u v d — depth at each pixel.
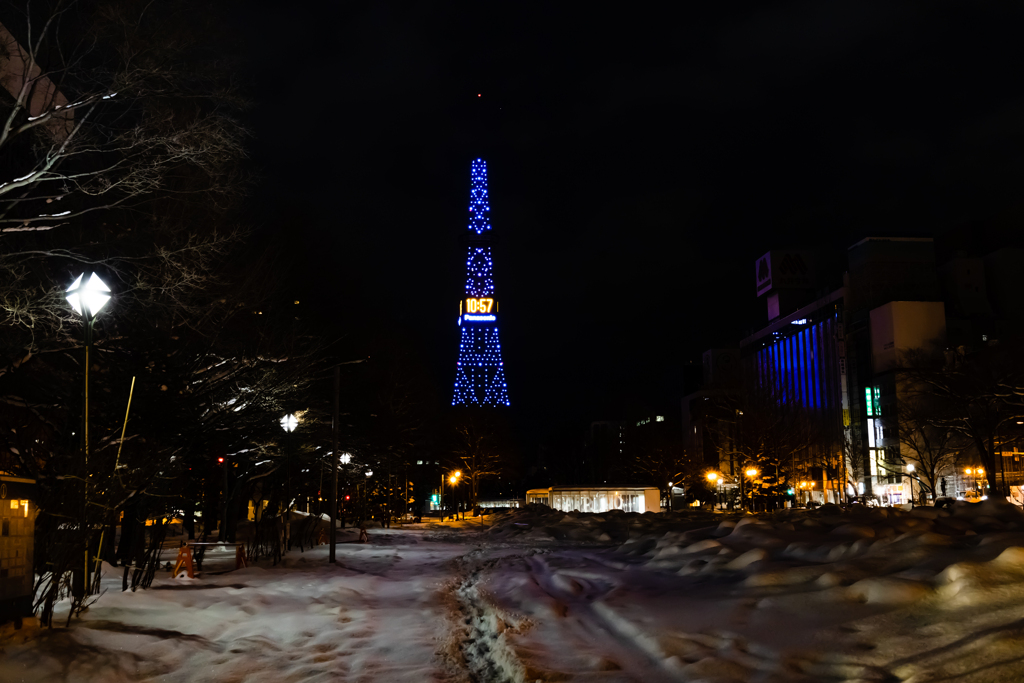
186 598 14.50
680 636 9.80
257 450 32.00
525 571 19.31
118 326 20.95
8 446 17.78
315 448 37.00
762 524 18.47
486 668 9.64
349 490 59.53
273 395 27.34
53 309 18.34
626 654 9.41
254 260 26.00
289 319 29.78
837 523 19.48
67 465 14.32
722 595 12.04
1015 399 58.62
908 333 105.12
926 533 12.38
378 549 30.86
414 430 59.03
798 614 9.96
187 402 22.16
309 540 32.38
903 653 7.84
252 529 30.45
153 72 15.70
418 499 84.00
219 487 36.09
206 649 10.73
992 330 112.94
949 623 8.25
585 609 12.77
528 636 10.73
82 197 19.69
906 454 91.44
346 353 39.28
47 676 8.67
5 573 10.34
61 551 11.42
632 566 17.75
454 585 18.16
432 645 11.05
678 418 179.75
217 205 20.48
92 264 19.25
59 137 16.92
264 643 11.18
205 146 16.84
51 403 20.72
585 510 67.69
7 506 10.45
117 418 20.73
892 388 104.94
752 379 86.25
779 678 7.67
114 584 16.48
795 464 86.06
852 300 121.31
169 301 21.06
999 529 15.33
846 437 113.81
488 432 98.81
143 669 9.45
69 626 11.11
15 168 19.34
